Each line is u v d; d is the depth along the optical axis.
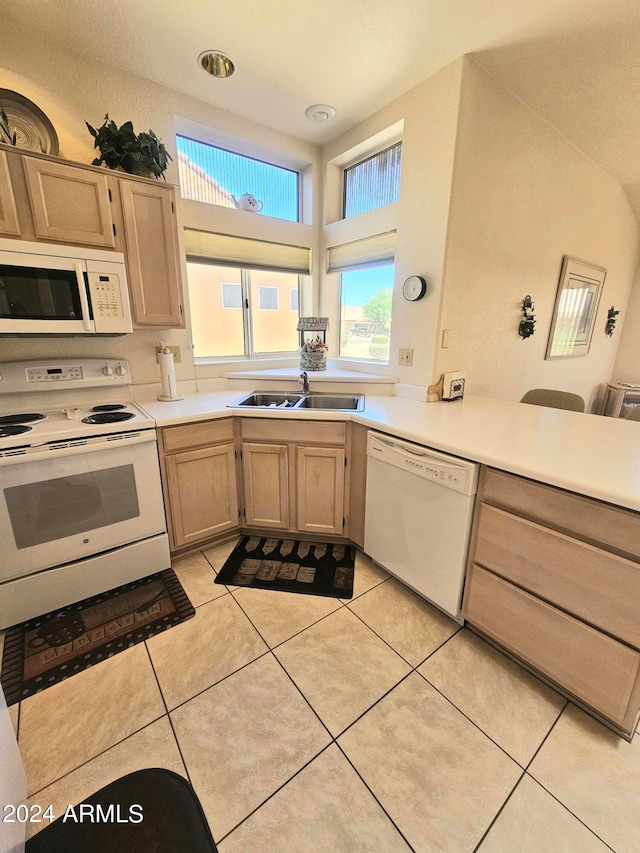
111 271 1.83
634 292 4.19
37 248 1.63
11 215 1.59
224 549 2.27
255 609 1.78
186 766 1.14
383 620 1.72
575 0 1.49
